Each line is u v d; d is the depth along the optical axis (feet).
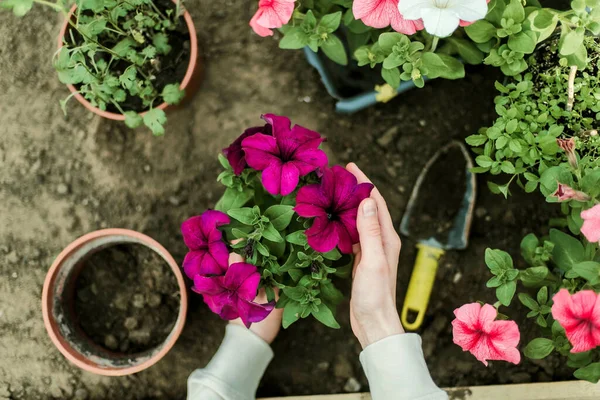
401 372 2.24
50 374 3.03
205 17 3.07
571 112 2.73
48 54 3.08
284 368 3.00
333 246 2.24
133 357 2.88
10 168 3.07
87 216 3.05
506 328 2.30
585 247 2.61
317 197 2.23
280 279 2.48
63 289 2.86
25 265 3.05
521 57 2.58
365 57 2.69
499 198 2.97
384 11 2.39
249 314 2.21
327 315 2.37
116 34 2.89
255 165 2.23
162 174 3.05
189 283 3.00
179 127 3.06
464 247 2.98
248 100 3.06
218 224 2.33
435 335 2.97
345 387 2.99
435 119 3.00
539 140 2.61
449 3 2.26
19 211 3.06
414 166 3.01
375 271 2.27
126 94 2.89
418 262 2.99
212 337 3.01
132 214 3.05
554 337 2.52
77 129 3.07
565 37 2.49
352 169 2.51
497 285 2.51
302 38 2.65
